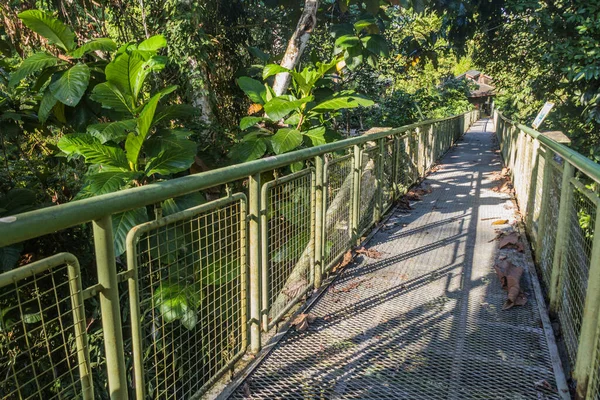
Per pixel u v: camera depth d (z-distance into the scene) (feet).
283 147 12.25
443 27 30.60
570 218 8.61
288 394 7.06
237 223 7.44
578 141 27.81
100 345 10.32
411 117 41.60
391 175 18.30
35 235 3.87
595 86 25.31
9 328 6.89
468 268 12.12
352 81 34.35
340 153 14.01
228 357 7.60
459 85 75.56
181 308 7.02
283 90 18.04
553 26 26.58
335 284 11.16
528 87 32.35
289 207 9.18
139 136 9.61
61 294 10.88
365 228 14.65
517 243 13.69
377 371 7.63
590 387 6.16
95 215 4.46
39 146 15.94
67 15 15.98
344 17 25.52
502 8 29.91
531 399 6.90
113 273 4.84
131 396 9.65
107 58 16.28
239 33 21.83
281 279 9.17
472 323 9.20
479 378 7.41
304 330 8.94
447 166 33.37
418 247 13.85
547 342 8.36
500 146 44.50
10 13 15.35
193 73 15.85
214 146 15.07
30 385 9.12
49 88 10.53
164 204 9.19
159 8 16.48
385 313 9.65
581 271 7.43
